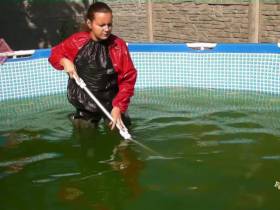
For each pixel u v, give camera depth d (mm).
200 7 8367
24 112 5754
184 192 3486
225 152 4234
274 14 7375
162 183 3646
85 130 4840
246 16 7758
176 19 8773
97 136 4680
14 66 6375
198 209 3238
